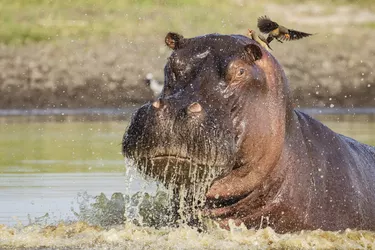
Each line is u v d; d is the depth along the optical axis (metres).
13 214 38.41
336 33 130.50
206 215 31.19
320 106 114.50
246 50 30.56
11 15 135.25
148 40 125.31
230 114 29.59
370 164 36.22
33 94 113.50
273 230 31.56
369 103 114.62
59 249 30.62
